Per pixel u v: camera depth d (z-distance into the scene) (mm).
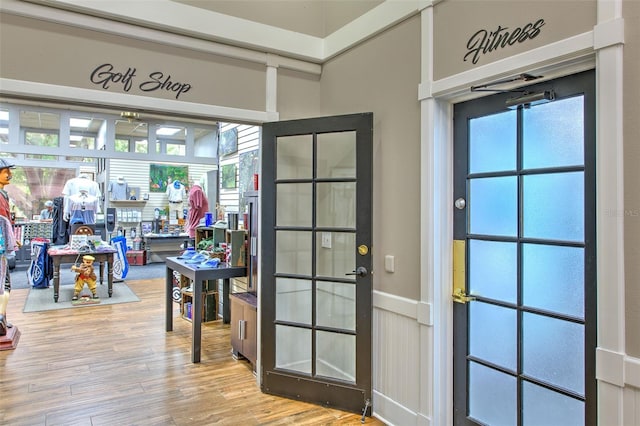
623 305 1622
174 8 2676
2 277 4164
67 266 9219
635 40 1586
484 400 2311
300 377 3029
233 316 3941
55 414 2795
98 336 4504
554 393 1967
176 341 4379
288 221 3137
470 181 2363
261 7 3025
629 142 1604
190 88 2799
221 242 4859
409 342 2570
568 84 1892
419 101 2490
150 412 2846
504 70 2020
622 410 1621
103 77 2523
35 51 2352
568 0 1785
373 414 2838
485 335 2301
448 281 2453
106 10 2457
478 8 2152
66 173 10578
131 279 8094
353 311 2914
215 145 10906
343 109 3123
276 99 3146
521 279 2104
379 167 2811
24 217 10117
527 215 2080
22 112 8688
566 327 1916
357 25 2955
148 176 10727
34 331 4648
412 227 2551
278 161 3131
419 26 2496
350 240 2947
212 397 3086
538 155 2025
